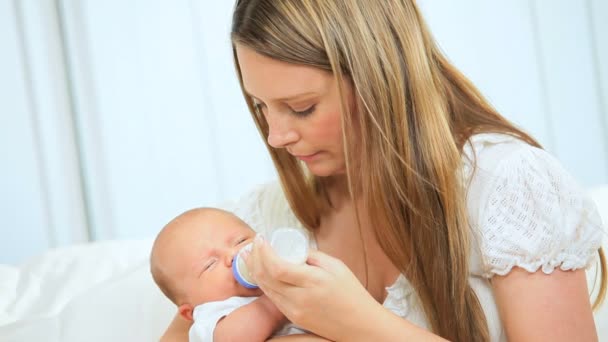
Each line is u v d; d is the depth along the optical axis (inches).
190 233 47.0
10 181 116.7
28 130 117.3
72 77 119.3
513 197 39.8
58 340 59.4
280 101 39.5
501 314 40.6
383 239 42.4
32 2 116.6
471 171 41.2
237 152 127.3
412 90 40.4
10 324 61.4
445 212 40.4
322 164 42.4
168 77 123.3
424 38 42.7
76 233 121.1
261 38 38.1
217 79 125.1
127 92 121.8
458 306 40.9
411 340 37.0
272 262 37.0
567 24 134.7
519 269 39.3
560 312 38.5
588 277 54.4
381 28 39.6
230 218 48.5
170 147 124.3
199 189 126.1
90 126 120.7
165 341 47.8
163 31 122.6
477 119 44.0
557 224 39.1
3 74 115.4
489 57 131.6
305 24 37.9
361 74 39.0
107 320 59.8
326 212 49.6
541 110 134.4
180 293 46.6
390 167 40.1
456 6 129.7
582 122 136.4
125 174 122.8
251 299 44.7
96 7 119.6
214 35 124.6
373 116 39.4
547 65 134.3
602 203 67.7
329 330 37.7
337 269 37.5
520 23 132.6
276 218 52.7
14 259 117.2
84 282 69.0
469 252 41.1
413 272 42.2
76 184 120.6
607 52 136.4
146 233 124.2
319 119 39.6
